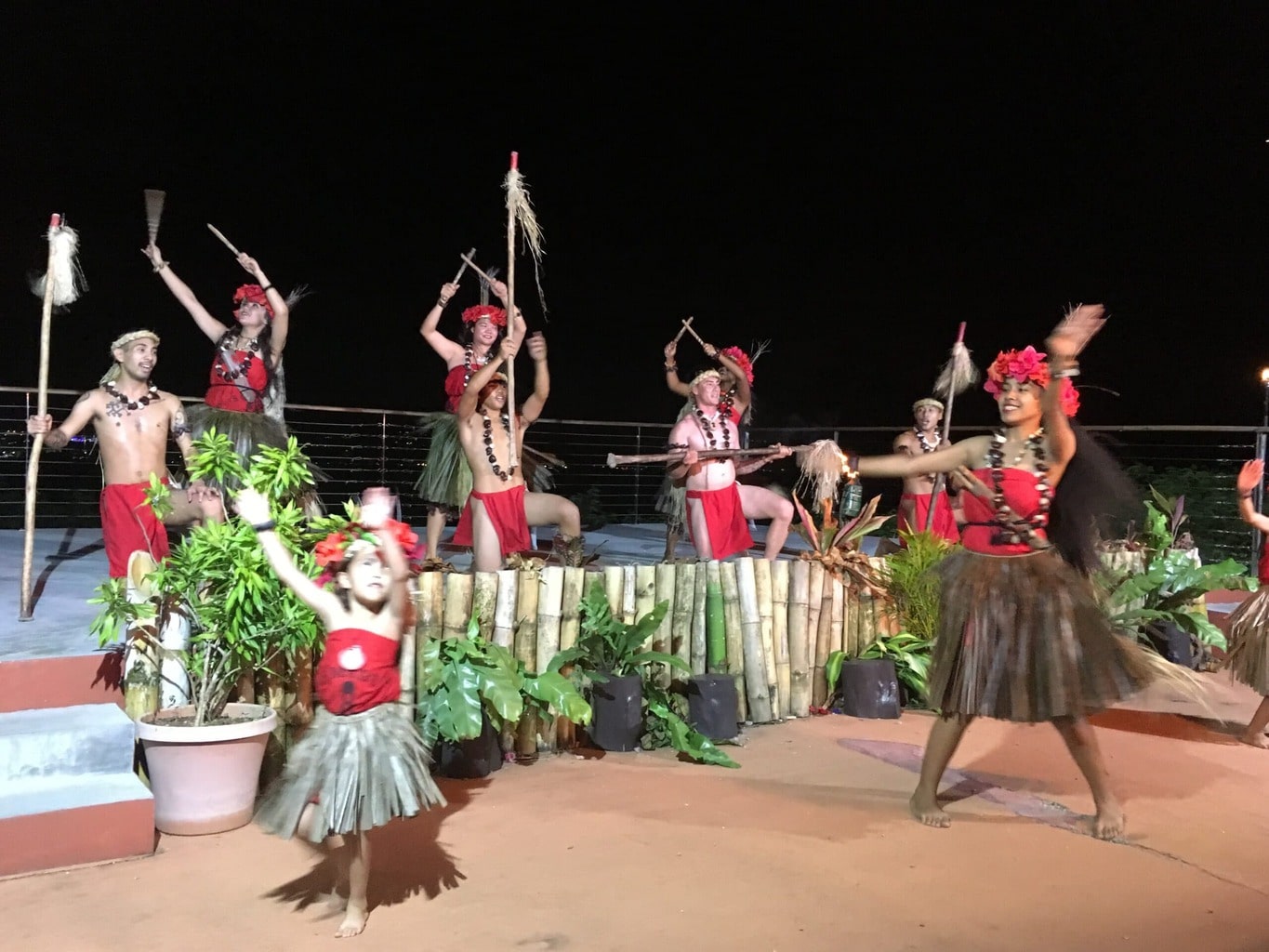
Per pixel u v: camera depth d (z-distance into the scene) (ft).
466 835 12.26
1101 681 12.00
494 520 18.07
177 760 11.94
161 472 15.97
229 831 12.23
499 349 17.81
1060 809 13.51
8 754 11.72
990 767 15.35
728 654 17.60
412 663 14.17
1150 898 10.84
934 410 25.53
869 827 12.68
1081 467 12.46
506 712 14.01
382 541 9.99
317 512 18.65
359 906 9.86
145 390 16.07
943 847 12.10
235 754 12.14
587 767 15.15
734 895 10.69
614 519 37.99
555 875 11.14
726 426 20.93
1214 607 25.26
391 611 10.09
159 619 13.06
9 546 24.35
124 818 11.41
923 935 9.89
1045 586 12.10
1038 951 9.63
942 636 12.59
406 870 11.23
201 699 12.44
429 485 20.18
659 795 13.80
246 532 12.46
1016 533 12.25
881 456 13.21
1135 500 12.91
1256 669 16.75
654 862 11.51
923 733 17.37
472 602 15.34
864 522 20.15
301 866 11.32
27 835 10.98
